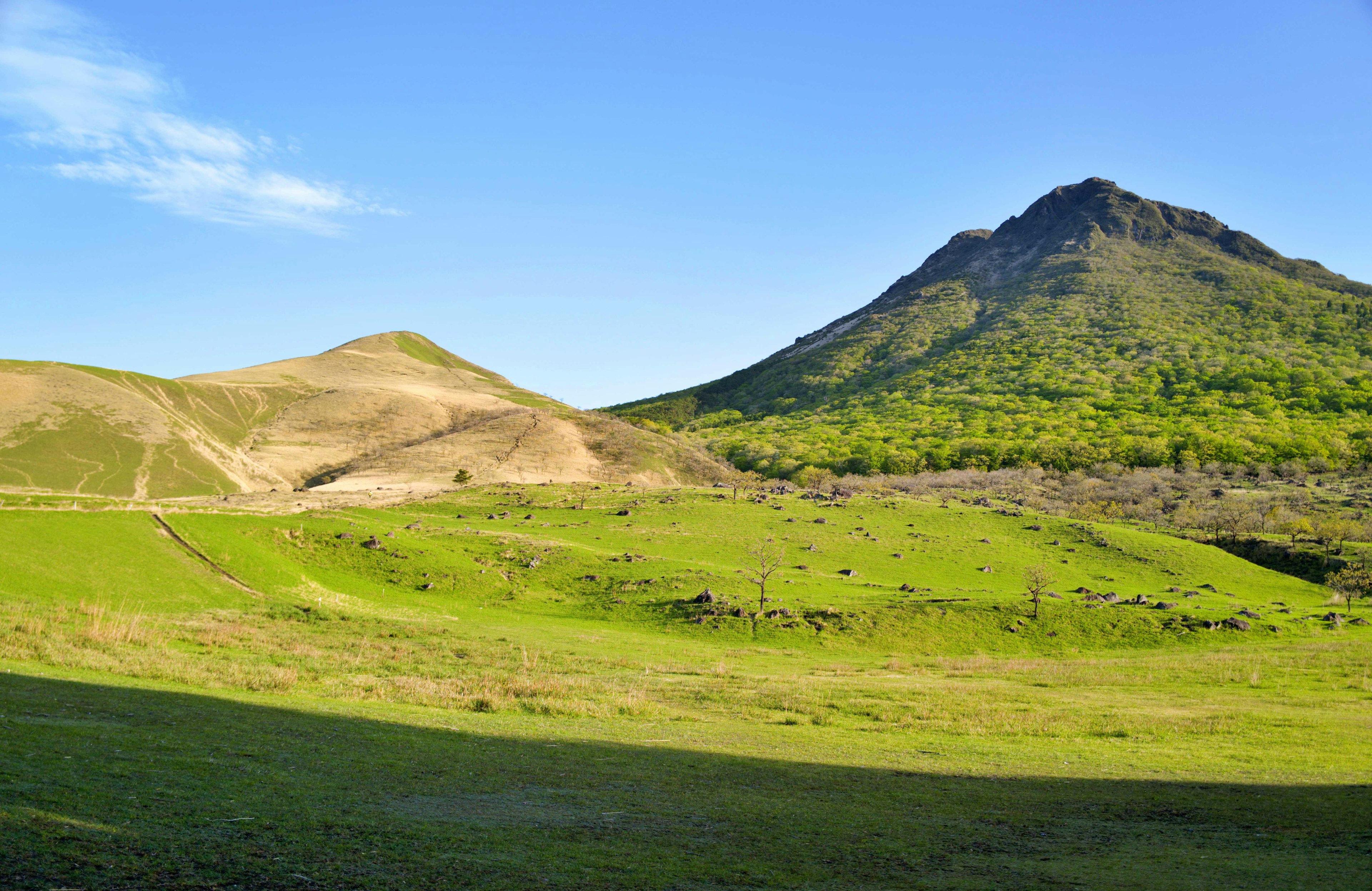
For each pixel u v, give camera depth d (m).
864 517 113.19
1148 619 64.50
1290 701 36.50
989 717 30.81
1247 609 72.19
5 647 27.69
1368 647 55.50
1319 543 110.31
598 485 144.38
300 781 14.20
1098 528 109.19
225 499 112.06
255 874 9.23
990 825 14.83
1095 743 26.19
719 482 194.25
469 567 73.25
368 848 10.67
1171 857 12.55
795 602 67.44
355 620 50.75
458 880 9.74
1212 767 22.08
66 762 13.26
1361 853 12.82
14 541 46.19
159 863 9.19
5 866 8.41
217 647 36.16
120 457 163.00
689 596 68.19
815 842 13.01
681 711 30.88
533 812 13.77
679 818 14.16
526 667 40.22
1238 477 161.38
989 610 65.44
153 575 49.38
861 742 25.20
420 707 26.72
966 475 169.25
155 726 17.75
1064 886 10.75
